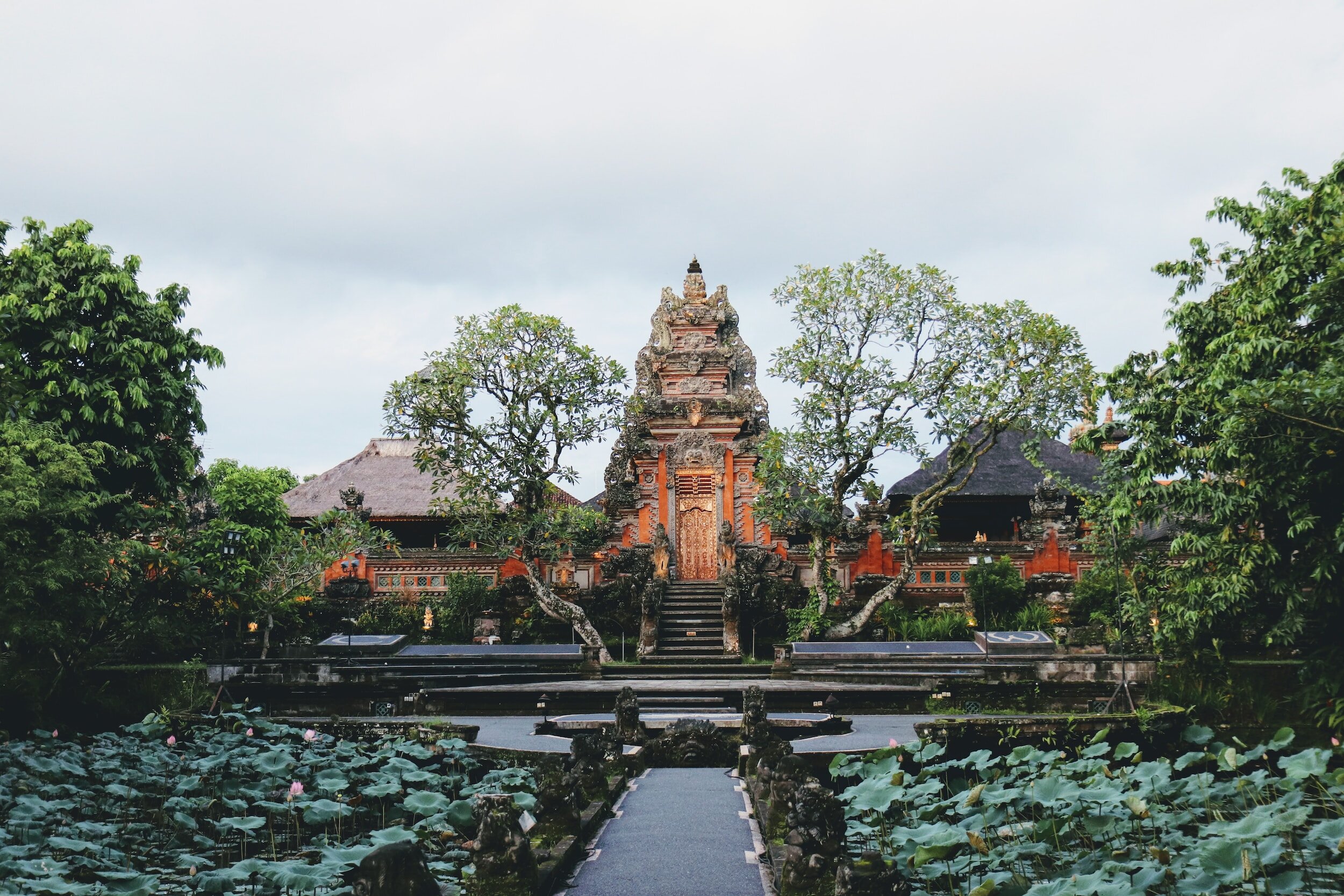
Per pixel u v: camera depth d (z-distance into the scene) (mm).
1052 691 21094
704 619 32562
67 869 8750
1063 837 9820
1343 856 7875
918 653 26000
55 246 24672
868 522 35094
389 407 30094
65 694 21094
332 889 8195
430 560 36781
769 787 11531
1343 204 17078
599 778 12219
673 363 38188
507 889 8078
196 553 26266
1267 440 16703
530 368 29781
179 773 13328
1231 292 19344
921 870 8273
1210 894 7195
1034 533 34500
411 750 13367
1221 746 11453
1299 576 17766
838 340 30094
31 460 20250
